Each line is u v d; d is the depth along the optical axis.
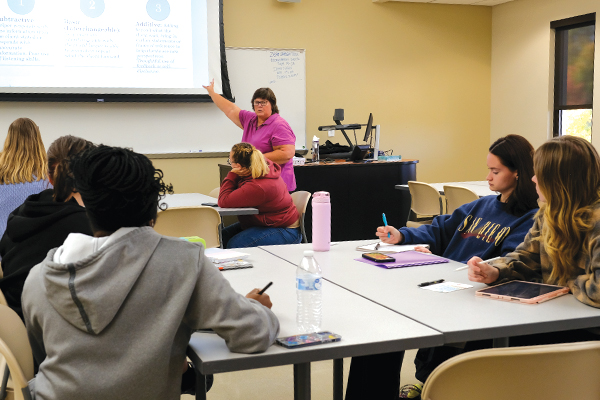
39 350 1.20
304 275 1.33
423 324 1.23
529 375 1.00
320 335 1.14
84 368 1.02
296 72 6.28
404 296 1.46
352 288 1.54
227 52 5.99
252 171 3.22
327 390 2.29
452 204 4.18
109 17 5.45
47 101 5.35
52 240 1.63
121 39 5.50
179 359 1.09
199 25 5.72
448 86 7.04
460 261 2.07
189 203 3.64
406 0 6.65
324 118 6.47
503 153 1.97
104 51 5.46
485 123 7.30
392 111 6.78
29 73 5.25
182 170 5.93
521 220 1.95
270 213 3.32
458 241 2.13
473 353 0.99
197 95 5.79
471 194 3.95
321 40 6.38
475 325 1.21
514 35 6.95
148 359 1.02
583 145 1.43
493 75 7.25
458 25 7.01
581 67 6.37
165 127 5.84
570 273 1.48
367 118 6.66
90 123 5.59
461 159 7.20
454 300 1.42
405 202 5.46
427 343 1.15
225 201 3.25
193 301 1.07
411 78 6.83
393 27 6.68
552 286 1.50
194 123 5.93
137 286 1.04
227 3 5.97
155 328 1.03
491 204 2.09
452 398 1.03
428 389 1.02
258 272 1.75
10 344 1.20
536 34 6.69
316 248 2.11
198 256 1.09
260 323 1.07
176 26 5.66
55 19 5.29
